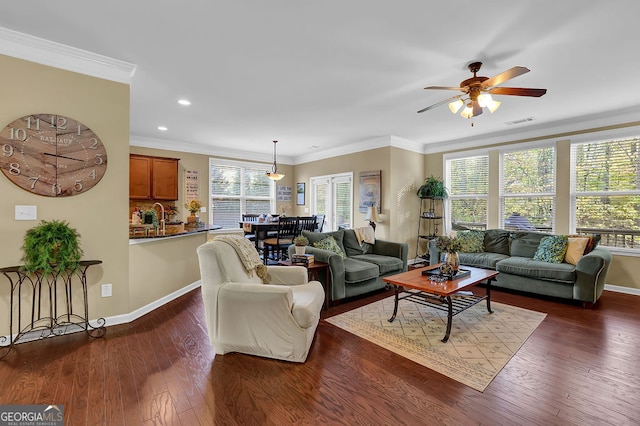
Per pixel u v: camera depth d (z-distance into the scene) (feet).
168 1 6.32
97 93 8.93
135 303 10.25
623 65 8.95
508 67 9.18
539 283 12.43
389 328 9.53
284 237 18.58
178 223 15.81
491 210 17.54
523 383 6.55
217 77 10.01
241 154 23.22
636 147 13.23
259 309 7.45
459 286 9.13
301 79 10.16
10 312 7.86
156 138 18.86
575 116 14.01
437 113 13.75
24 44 7.81
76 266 8.27
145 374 6.78
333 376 6.80
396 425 5.29
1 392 6.06
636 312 10.94
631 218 13.39
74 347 7.98
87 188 8.82
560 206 15.11
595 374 6.90
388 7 6.49
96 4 6.43
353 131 17.07
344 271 11.69
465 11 6.59
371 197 19.02
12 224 7.89
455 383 6.56
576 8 6.42
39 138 8.14
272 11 6.64
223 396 6.04
